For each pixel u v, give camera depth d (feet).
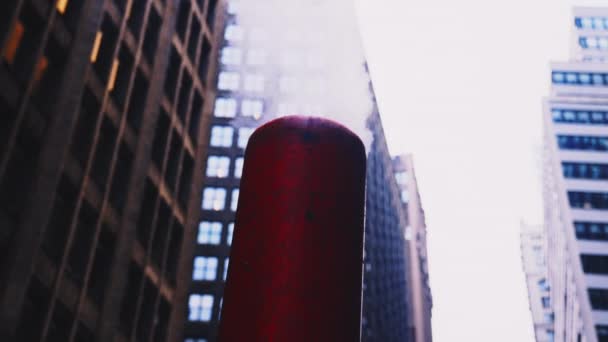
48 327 65.67
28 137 66.03
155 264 95.55
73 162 73.41
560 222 269.23
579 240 245.65
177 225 107.24
